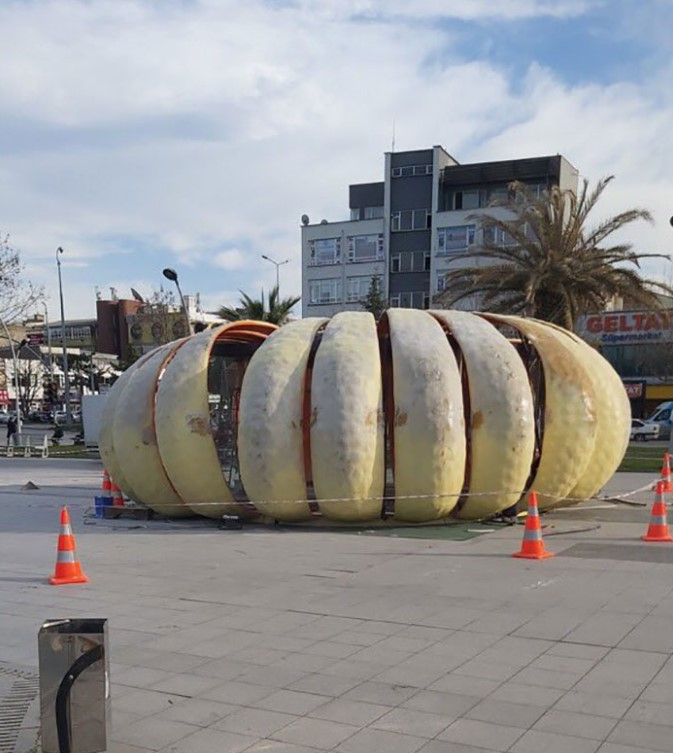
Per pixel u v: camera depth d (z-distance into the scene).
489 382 11.70
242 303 35.25
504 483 11.66
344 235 56.84
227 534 11.76
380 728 4.59
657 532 10.74
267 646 6.23
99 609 7.48
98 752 4.10
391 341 11.92
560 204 25.27
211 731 4.61
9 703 5.15
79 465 27.66
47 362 63.41
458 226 52.50
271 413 11.67
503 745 4.32
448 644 6.16
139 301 59.19
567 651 5.92
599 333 46.75
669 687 5.15
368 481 11.39
